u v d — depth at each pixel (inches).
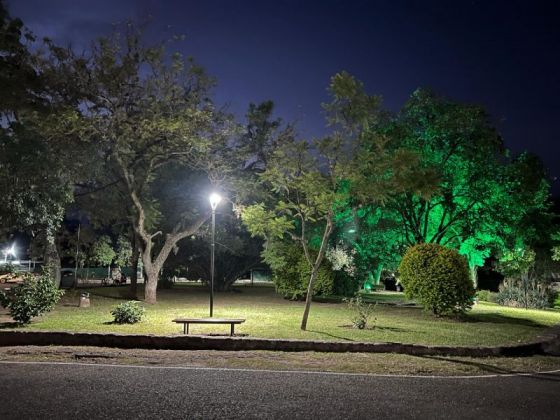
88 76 788.6
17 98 771.4
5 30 776.3
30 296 526.6
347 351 451.5
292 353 439.2
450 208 1019.9
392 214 1063.6
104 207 1090.7
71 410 263.7
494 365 417.4
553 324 693.9
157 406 274.1
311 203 562.3
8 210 737.0
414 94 999.0
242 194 890.1
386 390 321.7
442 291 701.9
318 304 908.0
